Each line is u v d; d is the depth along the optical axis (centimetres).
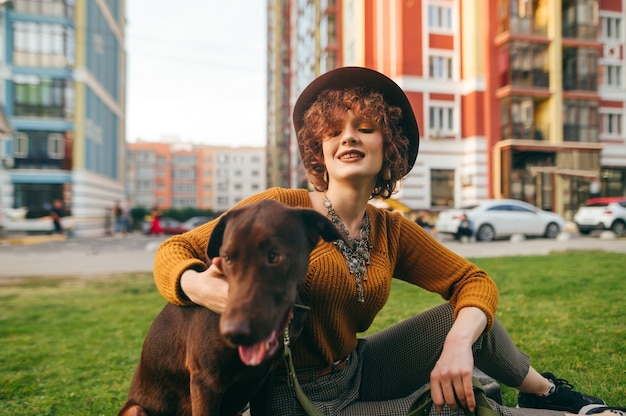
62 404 298
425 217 2108
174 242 186
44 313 587
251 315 121
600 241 1645
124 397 308
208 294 148
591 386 284
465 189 2456
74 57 2892
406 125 215
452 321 203
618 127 2764
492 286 201
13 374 355
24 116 2798
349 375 198
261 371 159
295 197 201
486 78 2428
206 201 10350
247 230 134
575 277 677
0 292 760
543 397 218
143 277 913
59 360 387
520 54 2430
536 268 799
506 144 2377
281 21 4719
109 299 676
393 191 217
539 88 2452
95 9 3278
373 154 190
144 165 9969
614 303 490
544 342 365
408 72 2406
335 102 193
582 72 2569
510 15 2433
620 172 2795
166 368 180
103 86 3572
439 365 170
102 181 3381
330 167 194
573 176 2480
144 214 5069
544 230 1820
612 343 358
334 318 180
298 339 182
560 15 2473
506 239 1817
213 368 154
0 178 2725
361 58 2591
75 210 2862
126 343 436
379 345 213
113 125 4034
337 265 179
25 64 2792
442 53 2458
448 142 2445
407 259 214
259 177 10456
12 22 2766
